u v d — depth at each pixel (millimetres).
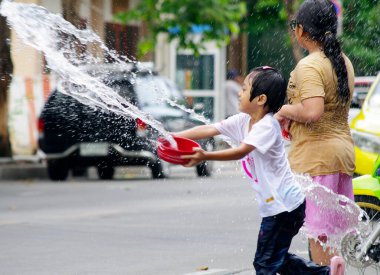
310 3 10812
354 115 20875
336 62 10609
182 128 29188
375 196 12328
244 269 13617
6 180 33969
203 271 13438
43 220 20125
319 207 10734
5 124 35875
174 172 35719
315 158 10664
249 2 41094
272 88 9578
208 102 44344
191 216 20500
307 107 10453
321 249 10859
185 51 44469
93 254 15148
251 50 44875
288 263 9828
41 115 31500
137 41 38781
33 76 33219
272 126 9461
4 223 19531
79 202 24547
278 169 9531
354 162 10883
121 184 30703
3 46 21609
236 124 10031
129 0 39531
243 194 25734
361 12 34469
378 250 10867
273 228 9555
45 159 32250
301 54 38250
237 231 17844
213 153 9281
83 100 11891
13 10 11719
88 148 31031
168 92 29703
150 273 13328
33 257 14875
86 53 12227
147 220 19906
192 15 39688
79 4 26781
